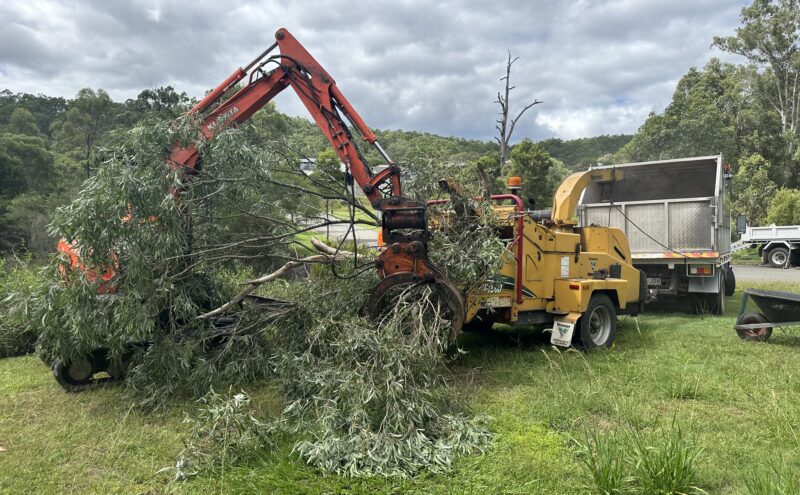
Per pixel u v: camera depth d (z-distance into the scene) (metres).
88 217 4.45
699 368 5.75
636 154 29.92
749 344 7.03
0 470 3.47
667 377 5.32
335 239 8.24
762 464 3.39
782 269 22.20
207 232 5.48
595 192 11.43
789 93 42.75
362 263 5.79
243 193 5.40
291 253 6.93
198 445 3.67
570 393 4.65
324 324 4.80
